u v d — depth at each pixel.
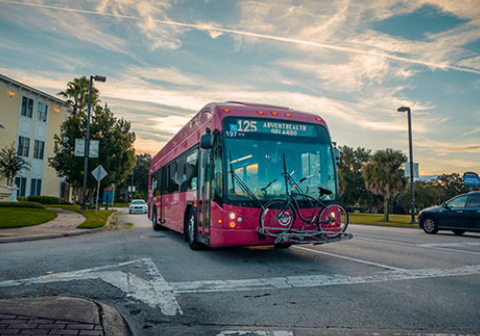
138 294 5.14
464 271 6.69
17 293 5.14
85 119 34.66
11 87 37.56
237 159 7.47
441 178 90.44
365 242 11.66
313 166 7.97
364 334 3.68
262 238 7.21
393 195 34.22
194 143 9.84
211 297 4.99
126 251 9.28
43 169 41.81
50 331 3.33
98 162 33.44
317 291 5.29
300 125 8.18
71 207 30.94
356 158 69.44
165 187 14.16
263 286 5.58
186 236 10.83
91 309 3.98
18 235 11.85
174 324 4.00
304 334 3.68
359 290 5.33
